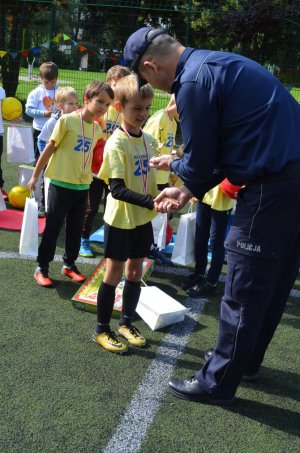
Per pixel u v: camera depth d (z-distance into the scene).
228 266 2.51
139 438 2.41
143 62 2.40
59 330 3.34
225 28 11.61
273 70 11.62
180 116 2.34
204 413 2.64
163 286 4.25
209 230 4.08
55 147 3.88
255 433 2.52
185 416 2.60
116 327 3.47
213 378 2.66
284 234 2.38
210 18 11.65
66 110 4.58
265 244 2.37
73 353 3.07
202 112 2.25
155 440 2.40
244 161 2.30
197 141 2.29
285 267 2.66
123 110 2.98
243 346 2.55
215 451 2.37
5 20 13.09
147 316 3.54
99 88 3.84
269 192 2.30
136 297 3.27
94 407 2.60
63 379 2.80
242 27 11.33
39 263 4.04
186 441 2.42
